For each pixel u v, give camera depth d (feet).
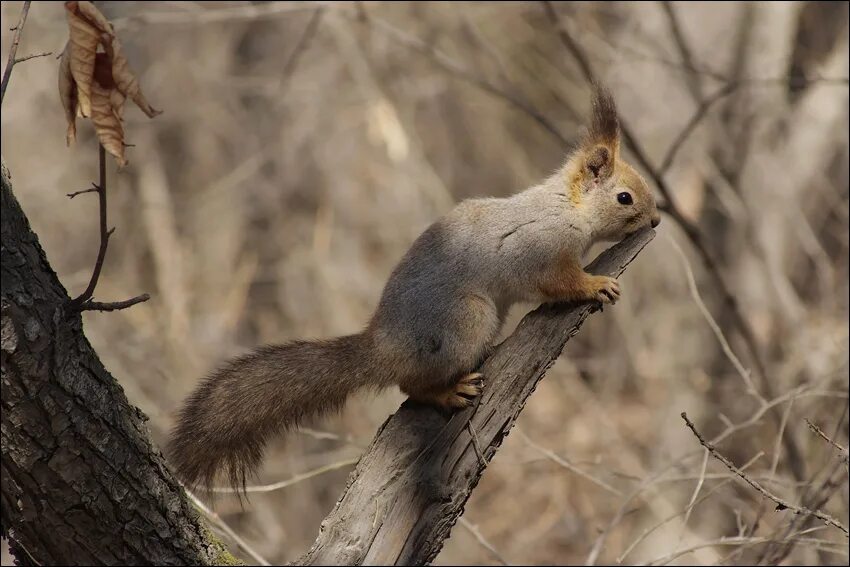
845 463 20.33
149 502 16.57
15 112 54.49
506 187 64.75
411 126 59.57
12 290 14.83
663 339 50.98
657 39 46.60
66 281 51.08
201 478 21.09
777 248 46.01
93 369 15.93
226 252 58.80
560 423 53.21
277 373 22.11
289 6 44.37
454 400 21.22
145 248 57.62
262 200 61.05
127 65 14.21
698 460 38.19
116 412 16.19
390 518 18.10
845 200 49.73
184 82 62.54
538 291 23.25
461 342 22.33
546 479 49.90
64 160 55.93
